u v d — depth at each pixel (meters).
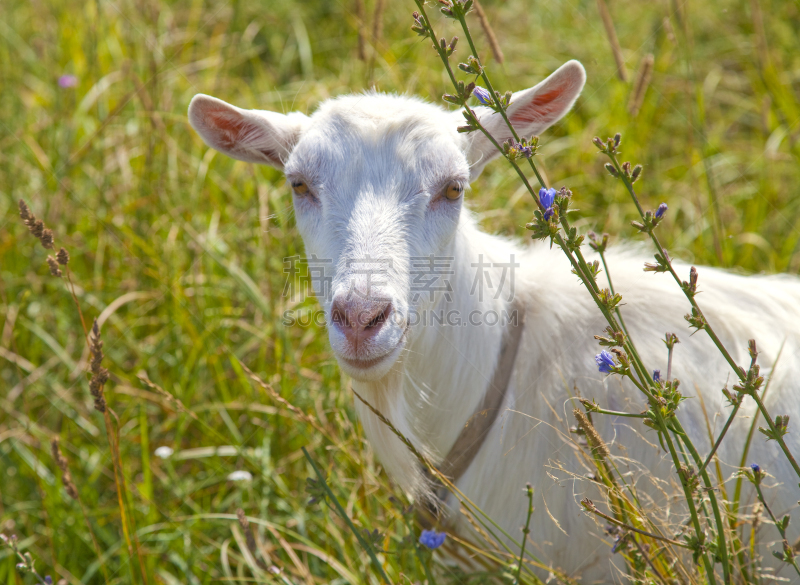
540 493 2.85
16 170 5.24
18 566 2.54
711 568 2.01
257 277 4.52
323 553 3.32
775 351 2.78
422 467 2.99
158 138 5.06
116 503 3.95
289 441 3.99
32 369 4.43
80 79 5.92
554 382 2.86
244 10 6.98
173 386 4.18
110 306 4.40
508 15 6.69
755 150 5.58
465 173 2.67
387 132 2.59
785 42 6.45
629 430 2.76
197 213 4.88
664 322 2.86
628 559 2.39
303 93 5.99
